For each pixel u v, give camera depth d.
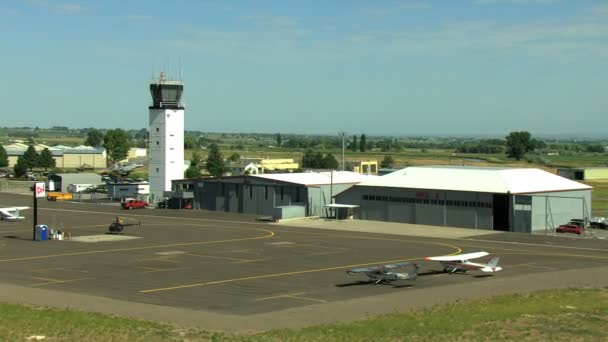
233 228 102.19
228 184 132.25
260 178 126.94
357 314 45.59
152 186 146.88
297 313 46.03
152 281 58.69
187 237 90.56
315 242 85.75
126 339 37.44
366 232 97.62
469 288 55.31
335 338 38.38
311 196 121.31
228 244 83.56
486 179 105.00
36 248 79.50
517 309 45.94
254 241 86.56
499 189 100.50
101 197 160.50
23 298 50.59
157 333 38.97
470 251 77.56
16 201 147.12
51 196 151.38
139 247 80.50
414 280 59.28
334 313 45.97
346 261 70.19
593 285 56.47
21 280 59.03
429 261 69.50
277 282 58.38
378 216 114.31
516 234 95.06
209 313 45.97
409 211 110.06
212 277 60.75
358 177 134.50
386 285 57.00
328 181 126.50
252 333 39.94
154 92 145.25
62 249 78.69
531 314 44.25
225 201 132.75
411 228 102.69
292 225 107.25
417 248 80.31
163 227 102.75
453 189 104.44
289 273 62.91
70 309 46.38
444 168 116.06
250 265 67.50
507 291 53.78
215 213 128.25
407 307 47.75
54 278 60.06
